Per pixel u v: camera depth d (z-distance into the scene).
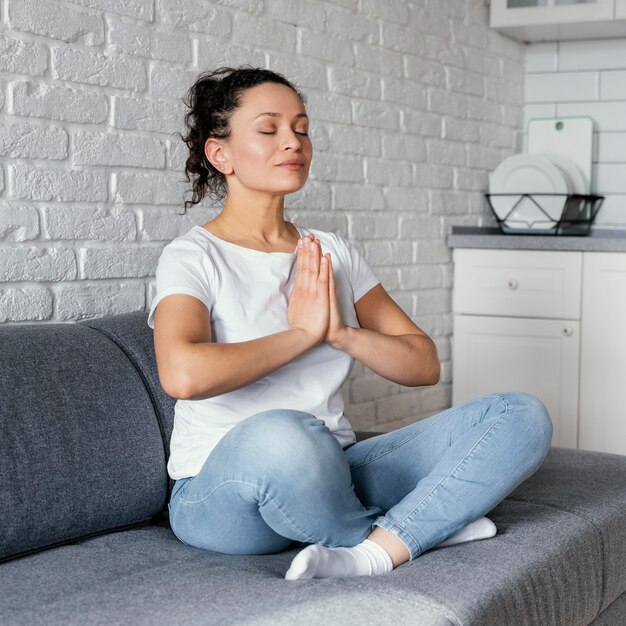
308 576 1.41
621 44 3.66
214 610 1.27
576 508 1.83
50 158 2.04
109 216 2.19
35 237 2.02
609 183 3.70
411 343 1.85
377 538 1.53
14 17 1.95
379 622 1.24
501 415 1.62
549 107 3.80
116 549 1.61
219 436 1.66
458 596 1.36
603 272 3.18
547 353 3.31
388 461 1.74
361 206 3.00
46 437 1.65
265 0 2.60
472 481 1.58
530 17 3.46
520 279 3.33
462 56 3.47
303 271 1.71
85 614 1.27
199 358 1.55
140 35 2.24
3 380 1.64
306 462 1.46
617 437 3.20
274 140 1.77
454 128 3.45
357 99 2.97
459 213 3.51
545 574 1.56
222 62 2.47
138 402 1.83
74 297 2.11
